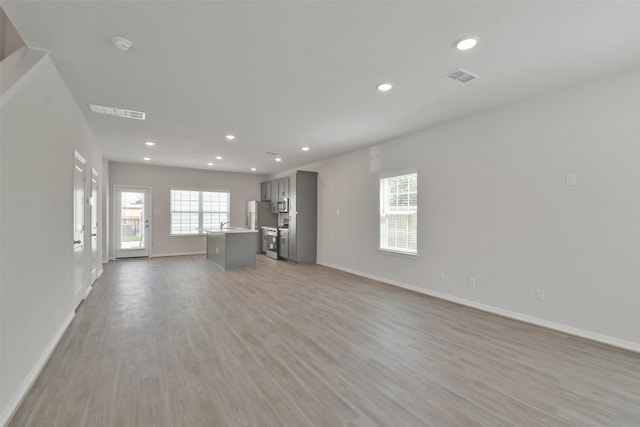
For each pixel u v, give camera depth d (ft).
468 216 13.52
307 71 9.32
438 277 14.88
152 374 7.65
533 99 11.32
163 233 28.32
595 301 9.87
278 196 29.04
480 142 13.05
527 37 7.52
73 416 6.02
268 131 15.90
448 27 7.13
